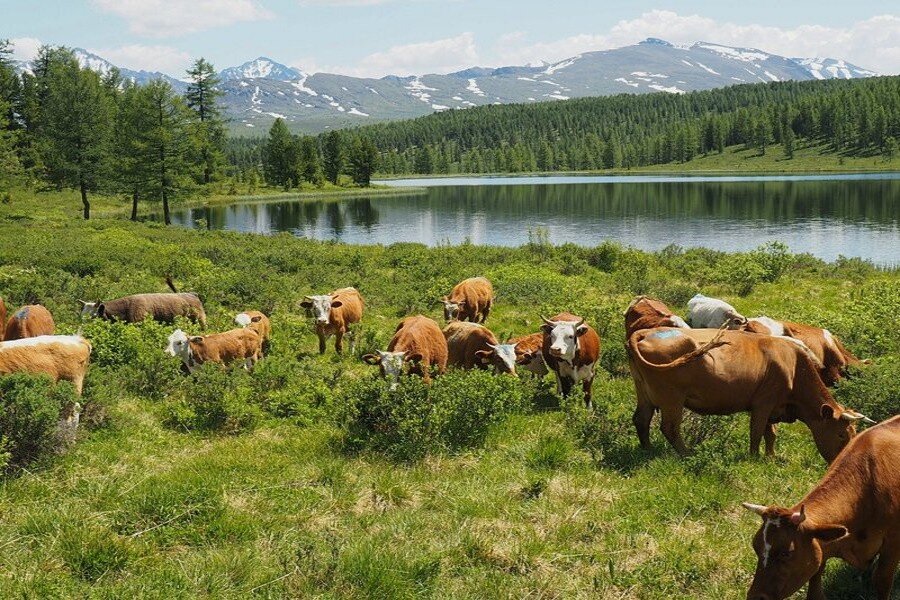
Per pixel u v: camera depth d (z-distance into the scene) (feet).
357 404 32.68
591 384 40.83
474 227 215.10
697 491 26.20
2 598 18.80
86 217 201.77
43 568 20.52
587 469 29.25
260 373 40.16
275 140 404.98
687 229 194.90
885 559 18.49
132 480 27.14
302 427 35.35
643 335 31.73
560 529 23.67
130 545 21.90
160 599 19.11
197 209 282.97
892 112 562.66
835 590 20.04
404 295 71.41
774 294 76.89
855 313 55.42
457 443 32.09
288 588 20.12
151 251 99.96
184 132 211.20
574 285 78.79
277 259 95.25
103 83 345.51
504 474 28.60
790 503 25.53
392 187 442.50
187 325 49.57
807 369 29.12
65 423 30.53
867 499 17.90
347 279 82.33
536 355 42.80
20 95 283.59
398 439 31.37
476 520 24.62
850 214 216.95
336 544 21.98
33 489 25.84
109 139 225.35
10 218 174.81
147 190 205.67
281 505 25.48
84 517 23.44
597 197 328.70
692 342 30.27
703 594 20.31
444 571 21.40
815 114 629.51
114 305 52.37
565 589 20.47
